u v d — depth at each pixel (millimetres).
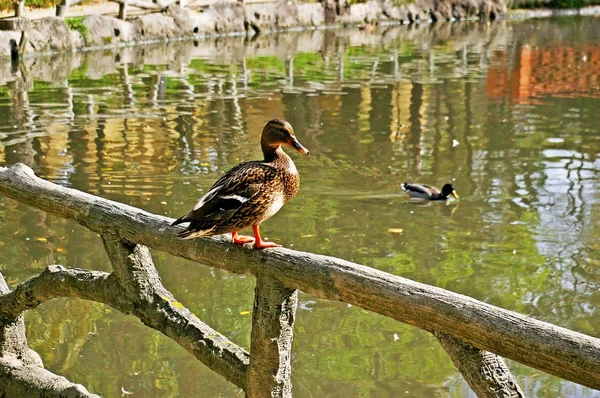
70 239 9727
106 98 17953
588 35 32094
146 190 11555
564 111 17078
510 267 8992
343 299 3607
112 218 4684
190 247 4254
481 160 13297
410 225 10305
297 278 3762
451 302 3195
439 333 3279
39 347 7168
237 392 6516
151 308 4621
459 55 25891
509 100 18266
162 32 29000
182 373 6809
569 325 7602
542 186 11883
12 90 18906
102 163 12820
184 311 4555
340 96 18453
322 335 7441
